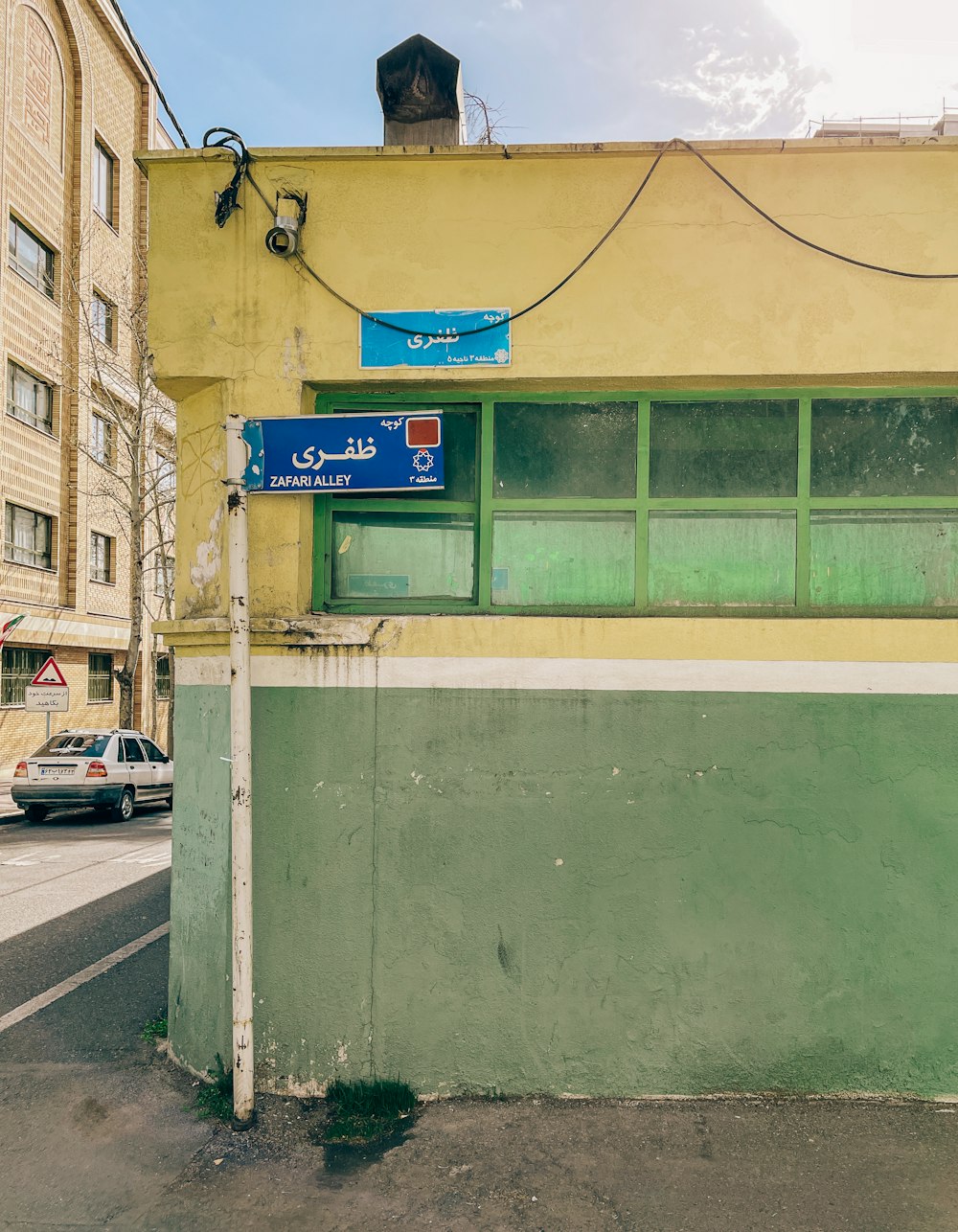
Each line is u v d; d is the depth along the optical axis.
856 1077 4.15
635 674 4.23
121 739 15.20
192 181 4.41
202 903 4.35
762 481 4.50
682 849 4.20
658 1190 3.42
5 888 8.88
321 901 4.21
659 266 4.32
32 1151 3.68
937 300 4.29
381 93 5.26
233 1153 3.66
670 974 4.18
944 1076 4.14
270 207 4.38
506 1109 4.03
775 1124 3.90
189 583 4.57
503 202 4.36
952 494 4.48
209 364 4.38
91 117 24.03
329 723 4.25
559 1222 3.23
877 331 4.29
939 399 4.50
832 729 4.22
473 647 4.25
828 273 4.30
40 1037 4.84
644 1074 4.15
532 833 4.21
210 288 4.39
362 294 4.37
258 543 4.34
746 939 4.18
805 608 4.45
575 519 4.53
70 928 7.27
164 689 30.72
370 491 4.23
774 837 4.20
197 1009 4.34
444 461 4.55
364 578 4.54
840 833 4.20
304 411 4.45
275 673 4.26
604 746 4.22
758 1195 3.39
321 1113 3.99
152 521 21.16
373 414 4.21
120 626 26.36
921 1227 3.22
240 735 3.93
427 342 4.35
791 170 4.32
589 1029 4.16
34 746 21.72
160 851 11.30
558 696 4.23
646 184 4.33
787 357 4.29
